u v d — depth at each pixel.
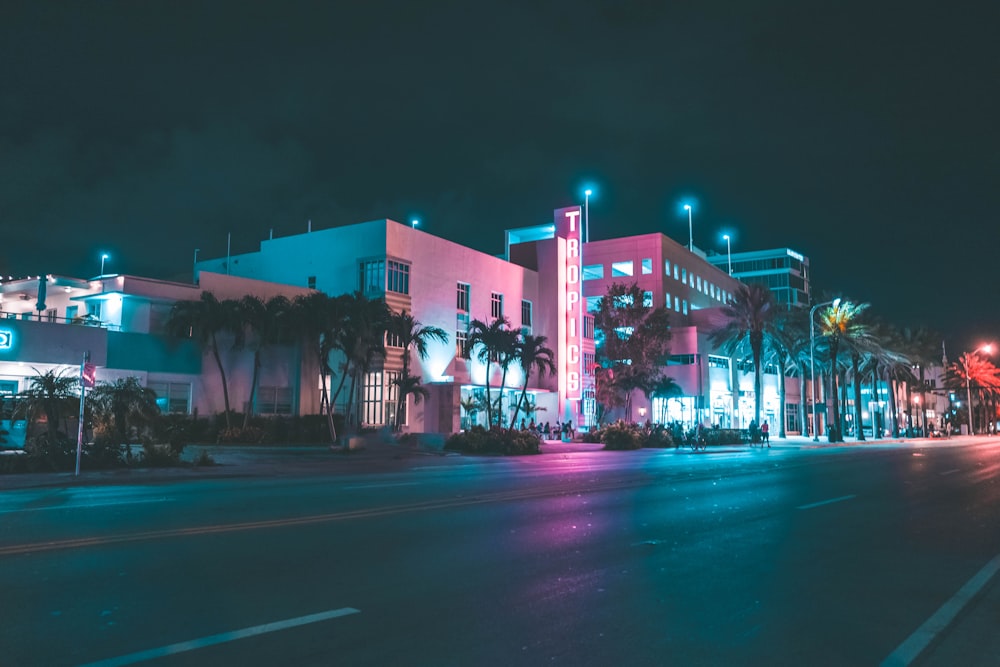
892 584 7.72
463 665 5.09
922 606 6.85
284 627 5.90
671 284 78.94
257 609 6.43
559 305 59.91
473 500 15.09
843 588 7.53
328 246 48.69
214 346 39.03
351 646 5.46
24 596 6.77
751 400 80.88
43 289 40.28
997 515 13.43
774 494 16.91
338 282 47.97
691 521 12.23
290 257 50.28
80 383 21.75
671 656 5.37
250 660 5.12
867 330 67.00
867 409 102.25
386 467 27.25
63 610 6.32
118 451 23.25
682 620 6.30
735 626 6.14
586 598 6.98
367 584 7.43
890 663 5.29
